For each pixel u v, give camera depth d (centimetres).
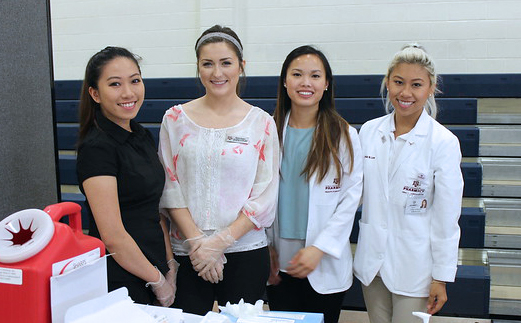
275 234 169
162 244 141
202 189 145
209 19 400
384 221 158
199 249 141
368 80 367
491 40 372
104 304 85
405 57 149
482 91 355
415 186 153
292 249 168
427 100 164
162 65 421
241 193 145
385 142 160
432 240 153
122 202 131
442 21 377
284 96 169
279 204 167
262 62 407
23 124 142
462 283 235
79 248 86
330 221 161
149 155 137
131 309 87
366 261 161
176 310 94
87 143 126
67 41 432
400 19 383
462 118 332
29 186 145
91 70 129
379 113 337
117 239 126
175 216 146
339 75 379
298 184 165
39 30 148
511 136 326
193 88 385
